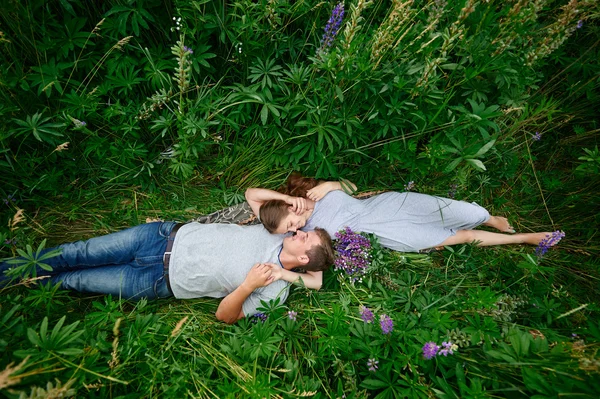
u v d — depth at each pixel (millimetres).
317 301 2332
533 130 3105
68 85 2365
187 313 2299
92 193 2672
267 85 2451
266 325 1925
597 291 2500
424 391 1719
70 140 2506
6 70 2076
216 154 2906
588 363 1469
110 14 2207
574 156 3104
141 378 1749
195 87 2473
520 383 1621
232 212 2656
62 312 2129
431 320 2061
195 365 1890
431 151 2365
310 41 2613
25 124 2146
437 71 2373
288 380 1893
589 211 2838
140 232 2266
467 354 1881
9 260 1875
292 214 2357
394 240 2615
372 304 2318
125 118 2467
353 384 1801
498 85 2291
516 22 1921
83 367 1586
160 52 2396
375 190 2930
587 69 2793
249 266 2197
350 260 2391
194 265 2178
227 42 2494
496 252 2764
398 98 2287
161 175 2824
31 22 2045
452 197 2867
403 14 1857
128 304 2320
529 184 3104
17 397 1362
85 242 2215
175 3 2078
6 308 1894
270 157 2766
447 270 2631
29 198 2490
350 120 2332
